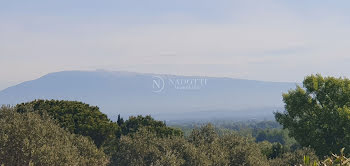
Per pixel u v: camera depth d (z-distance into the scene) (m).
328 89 75.69
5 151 45.09
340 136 72.62
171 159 56.34
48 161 44.22
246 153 61.81
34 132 48.94
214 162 58.75
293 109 77.94
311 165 17.30
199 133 73.25
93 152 58.97
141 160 60.12
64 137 55.41
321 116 73.75
